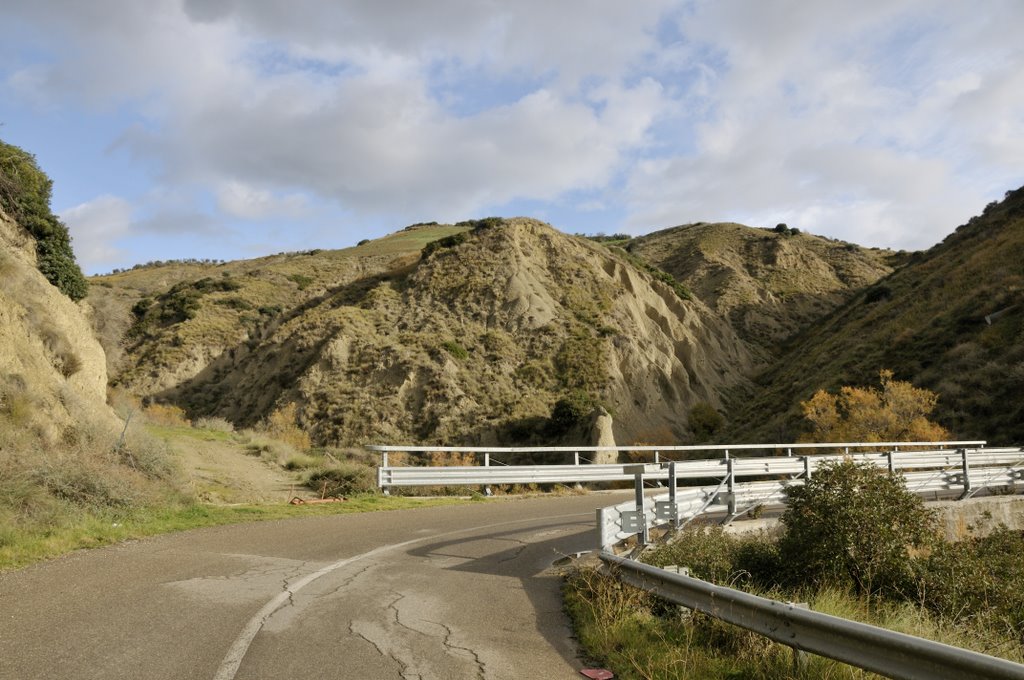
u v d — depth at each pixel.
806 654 5.04
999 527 15.93
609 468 21.72
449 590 7.88
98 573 7.78
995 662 3.50
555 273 60.88
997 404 31.02
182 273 85.50
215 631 5.82
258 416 46.50
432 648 5.69
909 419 32.12
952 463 20.05
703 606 6.04
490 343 50.16
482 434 41.56
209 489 15.94
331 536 11.45
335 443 40.81
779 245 95.31
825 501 9.47
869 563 8.98
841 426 33.22
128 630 5.71
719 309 79.31
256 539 10.78
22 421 12.91
